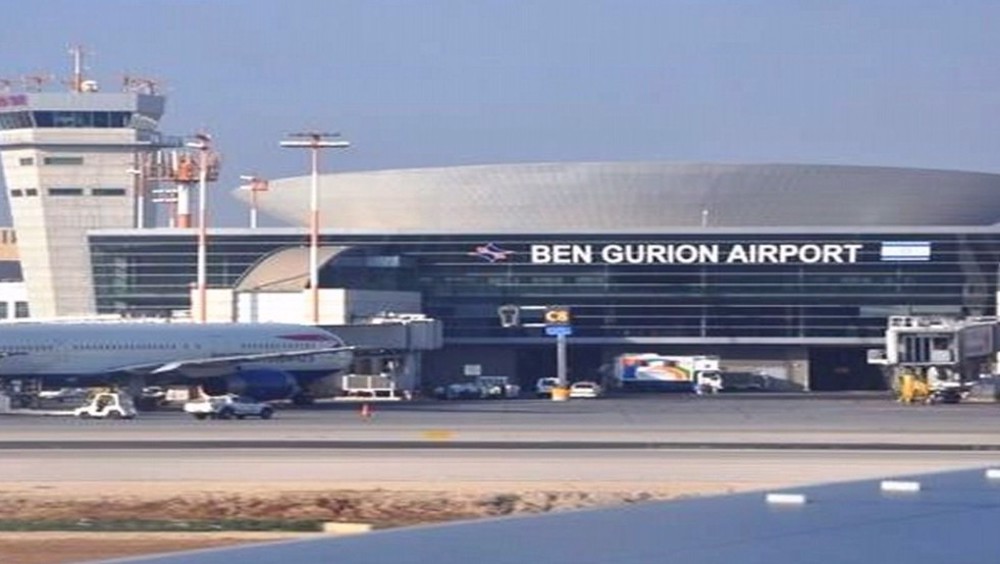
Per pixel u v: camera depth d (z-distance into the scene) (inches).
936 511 1327.5
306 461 5068.9
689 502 1373.0
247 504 3996.1
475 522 1219.9
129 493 4160.9
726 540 1127.0
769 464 4958.2
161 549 3284.9
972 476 1624.0
